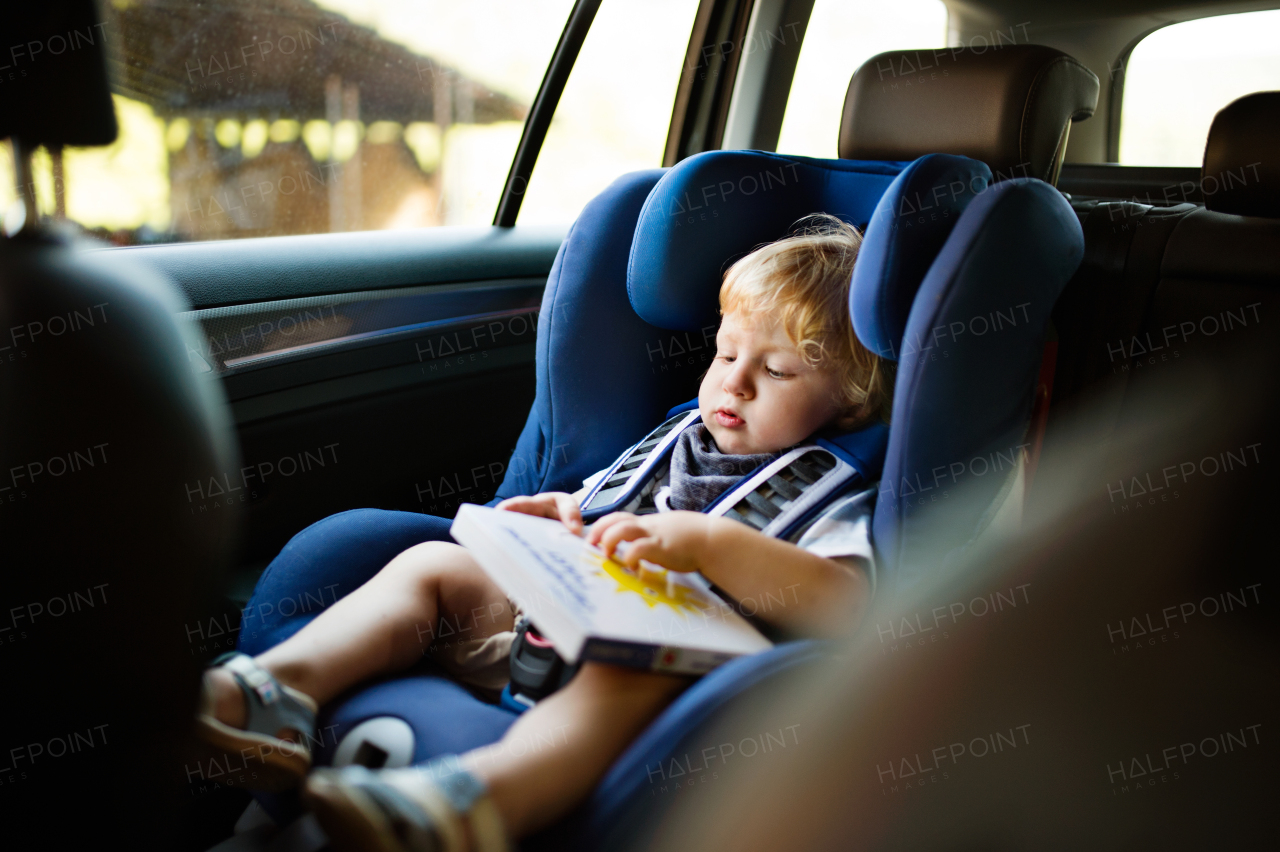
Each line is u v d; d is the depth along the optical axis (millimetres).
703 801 700
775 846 689
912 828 723
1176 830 721
